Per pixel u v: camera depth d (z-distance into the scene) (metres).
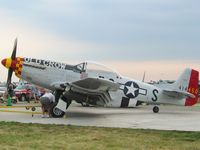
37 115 13.75
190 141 7.74
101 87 13.11
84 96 13.70
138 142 7.45
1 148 6.38
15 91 27.20
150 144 7.25
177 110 20.44
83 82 12.80
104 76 15.37
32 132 8.55
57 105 13.15
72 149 6.45
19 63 14.87
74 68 14.95
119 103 16.02
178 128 10.58
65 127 9.66
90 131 8.98
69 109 18.45
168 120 13.35
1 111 15.78
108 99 14.25
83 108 19.59
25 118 12.51
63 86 13.84
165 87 17.55
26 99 27.27
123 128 9.82
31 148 6.43
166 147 6.94
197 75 18.06
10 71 15.04
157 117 14.72
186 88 17.84
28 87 27.45
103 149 6.55
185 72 17.92
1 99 24.41
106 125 10.91
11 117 12.83
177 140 7.85
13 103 24.78
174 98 17.56
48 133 8.45
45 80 14.85
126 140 7.66
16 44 15.09
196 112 18.44
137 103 16.62
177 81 17.81
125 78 16.22
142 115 15.62
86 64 15.12
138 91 16.53
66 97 13.43
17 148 6.40
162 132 9.14
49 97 13.09
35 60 14.92
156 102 17.19
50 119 12.34
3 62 15.04
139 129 9.67
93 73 15.16
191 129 10.36
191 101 17.91
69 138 7.73
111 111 17.78
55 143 7.03
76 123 11.24
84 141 7.39
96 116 14.30
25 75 14.90
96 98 13.95
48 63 14.88
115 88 13.22
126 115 15.38
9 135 7.94
